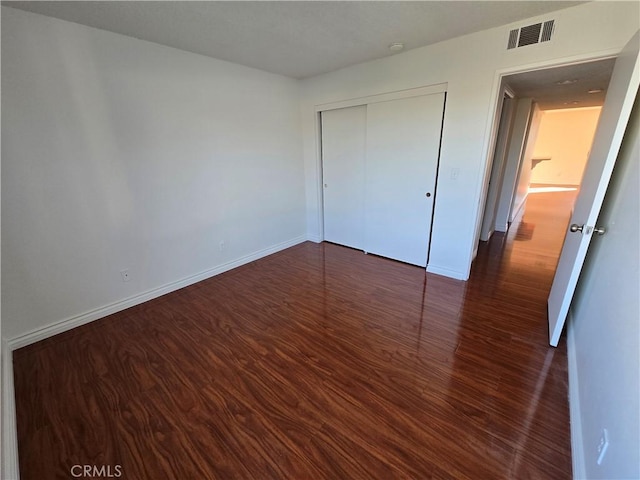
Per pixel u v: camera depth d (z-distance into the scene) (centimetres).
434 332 218
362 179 366
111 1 172
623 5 176
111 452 138
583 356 157
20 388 175
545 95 375
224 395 167
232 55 275
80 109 213
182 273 301
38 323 218
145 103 245
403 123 300
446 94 262
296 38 235
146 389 173
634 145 145
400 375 178
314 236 440
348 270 335
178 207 285
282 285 302
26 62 188
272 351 203
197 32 220
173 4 177
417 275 315
